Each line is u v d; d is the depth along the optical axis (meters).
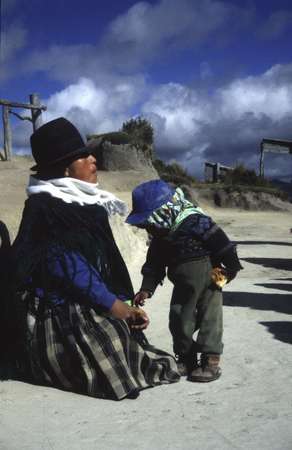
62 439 2.89
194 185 26.33
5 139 21.41
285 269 8.84
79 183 3.81
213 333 3.72
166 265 3.93
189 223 3.65
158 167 28.28
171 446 2.79
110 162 24.31
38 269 3.63
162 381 3.66
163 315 5.59
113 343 3.46
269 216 21.48
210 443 2.81
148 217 3.66
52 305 3.55
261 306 5.95
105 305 3.50
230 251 3.64
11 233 5.02
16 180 15.00
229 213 22.89
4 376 3.83
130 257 8.78
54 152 3.76
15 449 2.78
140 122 28.58
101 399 3.43
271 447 2.76
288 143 29.09
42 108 21.02
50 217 3.61
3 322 3.93
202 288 3.70
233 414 3.17
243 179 28.77
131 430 2.98
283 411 3.19
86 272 3.51
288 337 4.69
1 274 3.99
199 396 3.45
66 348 3.50
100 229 3.71
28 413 3.22
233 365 4.01
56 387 3.63
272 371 3.86
